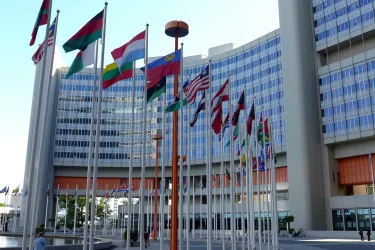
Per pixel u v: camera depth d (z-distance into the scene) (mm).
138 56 15430
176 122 17844
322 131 72688
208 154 18391
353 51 72250
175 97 18734
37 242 14211
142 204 15352
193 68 98375
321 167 71625
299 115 72562
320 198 69812
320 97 74000
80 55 14156
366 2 69312
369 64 67562
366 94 67188
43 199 95625
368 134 65812
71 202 83312
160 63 17234
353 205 65750
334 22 73750
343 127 69562
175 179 17578
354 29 70250
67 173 101688
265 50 87188
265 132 26562
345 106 69938
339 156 72250
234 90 91562
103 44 13859
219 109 18906
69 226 81125
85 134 102438
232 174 19094
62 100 104125
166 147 94000
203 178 90062
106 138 101625
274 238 26312
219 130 18750
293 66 75125
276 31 85625
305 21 76938
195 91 18062
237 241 45250
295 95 73875
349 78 70125
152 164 96062
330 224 68938
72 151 101312
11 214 93188
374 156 67625
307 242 44656
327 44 74125
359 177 69688
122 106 102938
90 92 104750
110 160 100125
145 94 16000
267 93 84875
